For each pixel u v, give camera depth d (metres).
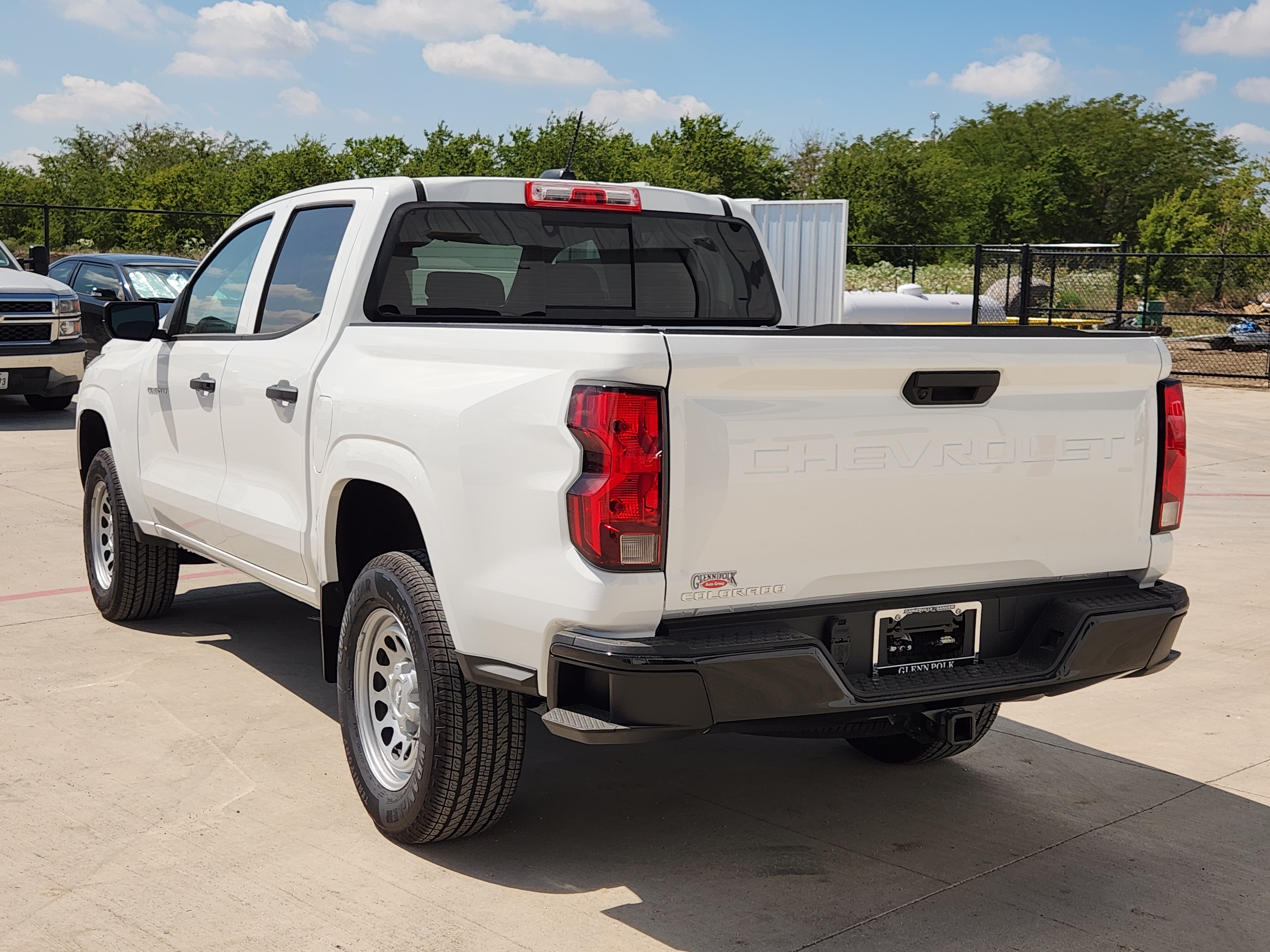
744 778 4.44
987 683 3.36
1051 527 3.53
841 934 3.27
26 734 4.59
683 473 2.99
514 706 3.49
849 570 3.23
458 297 4.34
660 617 3.03
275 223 4.82
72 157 81.69
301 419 4.16
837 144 81.44
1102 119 82.81
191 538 5.21
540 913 3.34
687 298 4.95
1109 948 3.23
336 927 3.23
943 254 63.94
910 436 3.27
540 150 59.81
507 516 3.21
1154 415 3.69
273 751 4.48
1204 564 8.02
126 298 14.48
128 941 3.13
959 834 3.96
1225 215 59.50
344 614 3.96
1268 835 3.99
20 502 9.12
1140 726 5.06
